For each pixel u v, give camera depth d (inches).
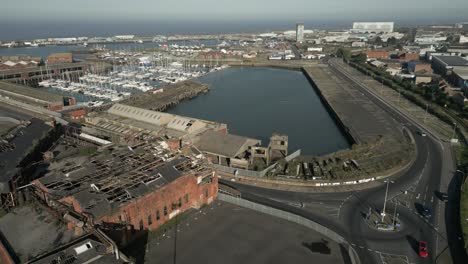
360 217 3294.8
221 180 4089.6
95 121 5634.8
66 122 5418.3
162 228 2856.8
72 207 2476.6
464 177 4050.2
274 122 7027.6
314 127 6678.2
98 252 2058.3
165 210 2906.0
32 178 3196.4
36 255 2059.5
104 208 2439.7
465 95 7662.4
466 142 5275.6
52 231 2313.0
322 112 7687.0
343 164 4399.6
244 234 2807.6
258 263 2480.3
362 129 5944.9
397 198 3629.4
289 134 6294.3
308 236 2807.6
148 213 2738.7
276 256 2556.6
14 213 2534.5
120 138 4510.3
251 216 3070.9
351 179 3954.2
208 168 3299.7
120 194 2650.1
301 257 2551.7
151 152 3403.1
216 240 2723.9
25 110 6771.7
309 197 3688.5
